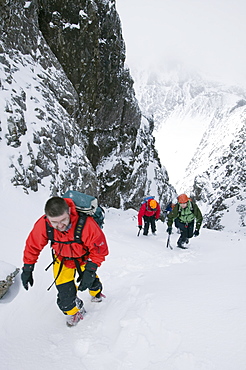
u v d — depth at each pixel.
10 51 10.28
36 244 2.89
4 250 4.78
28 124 8.96
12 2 10.35
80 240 2.84
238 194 73.38
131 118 20.38
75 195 2.87
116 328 2.81
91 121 17.19
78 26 14.47
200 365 2.02
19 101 9.09
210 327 2.39
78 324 3.12
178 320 2.58
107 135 18.62
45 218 2.83
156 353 2.29
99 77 16.33
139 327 2.64
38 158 8.68
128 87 19.33
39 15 13.74
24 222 6.34
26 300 3.69
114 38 16.73
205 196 88.94
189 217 7.70
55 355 2.59
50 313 3.54
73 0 14.04
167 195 28.92
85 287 2.89
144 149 24.34
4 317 3.31
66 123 11.34
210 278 3.76
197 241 9.84
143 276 4.65
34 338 2.95
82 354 2.55
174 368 2.07
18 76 10.04
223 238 11.63
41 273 4.38
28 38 11.45
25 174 7.83
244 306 2.62
